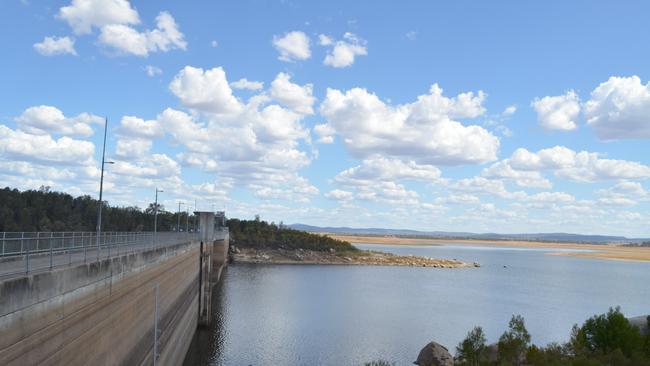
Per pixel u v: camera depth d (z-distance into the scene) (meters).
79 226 133.50
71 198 152.12
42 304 22.77
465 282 178.12
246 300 115.94
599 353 60.06
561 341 84.75
